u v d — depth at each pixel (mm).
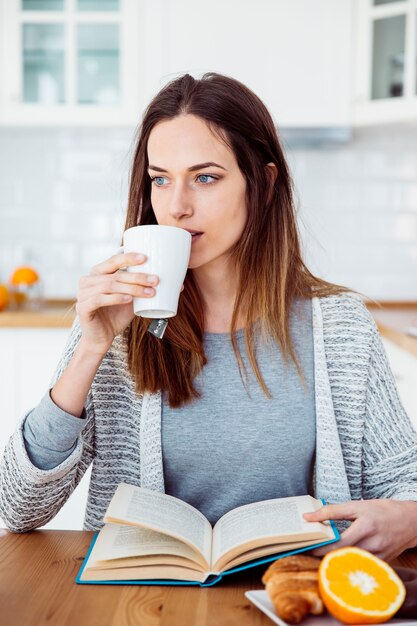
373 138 3279
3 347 2756
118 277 972
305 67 2918
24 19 2936
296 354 1224
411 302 3307
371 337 1259
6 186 3322
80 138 3305
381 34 2887
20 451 1025
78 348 1049
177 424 1180
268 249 1231
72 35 2938
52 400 1044
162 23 2912
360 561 796
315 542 884
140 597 841
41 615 794
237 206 1148
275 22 2902
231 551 875
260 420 1180
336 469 1183
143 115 1193
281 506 997
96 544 933
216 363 1201
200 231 1124
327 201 3301
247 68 2916
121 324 1046
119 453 1230
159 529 903
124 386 1223
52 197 3324
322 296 1279
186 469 1184
